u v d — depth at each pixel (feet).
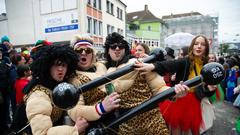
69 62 5.53
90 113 5.11
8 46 18.30
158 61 6.47
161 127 6.49
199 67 8.79
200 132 8.86
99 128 5.29
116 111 5.69
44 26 66.64
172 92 4.96
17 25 74.69
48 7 65.00
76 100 4.31
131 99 6.29
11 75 15.21
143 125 6.33
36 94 5.05
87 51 6.49
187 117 8.68
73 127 4.77
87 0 64.80
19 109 5.76
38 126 4.63
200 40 8.75
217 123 17.93
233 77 24.73
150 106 5.03
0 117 14.48
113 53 6.83
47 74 5.38
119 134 6.10
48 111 4.90
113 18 83.41
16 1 73.26
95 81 5.06
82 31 60.75
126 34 100.78
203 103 8.80
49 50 5.34
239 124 14.44
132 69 5.69
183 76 8.62
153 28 150.10
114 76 5.24
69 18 61.62
